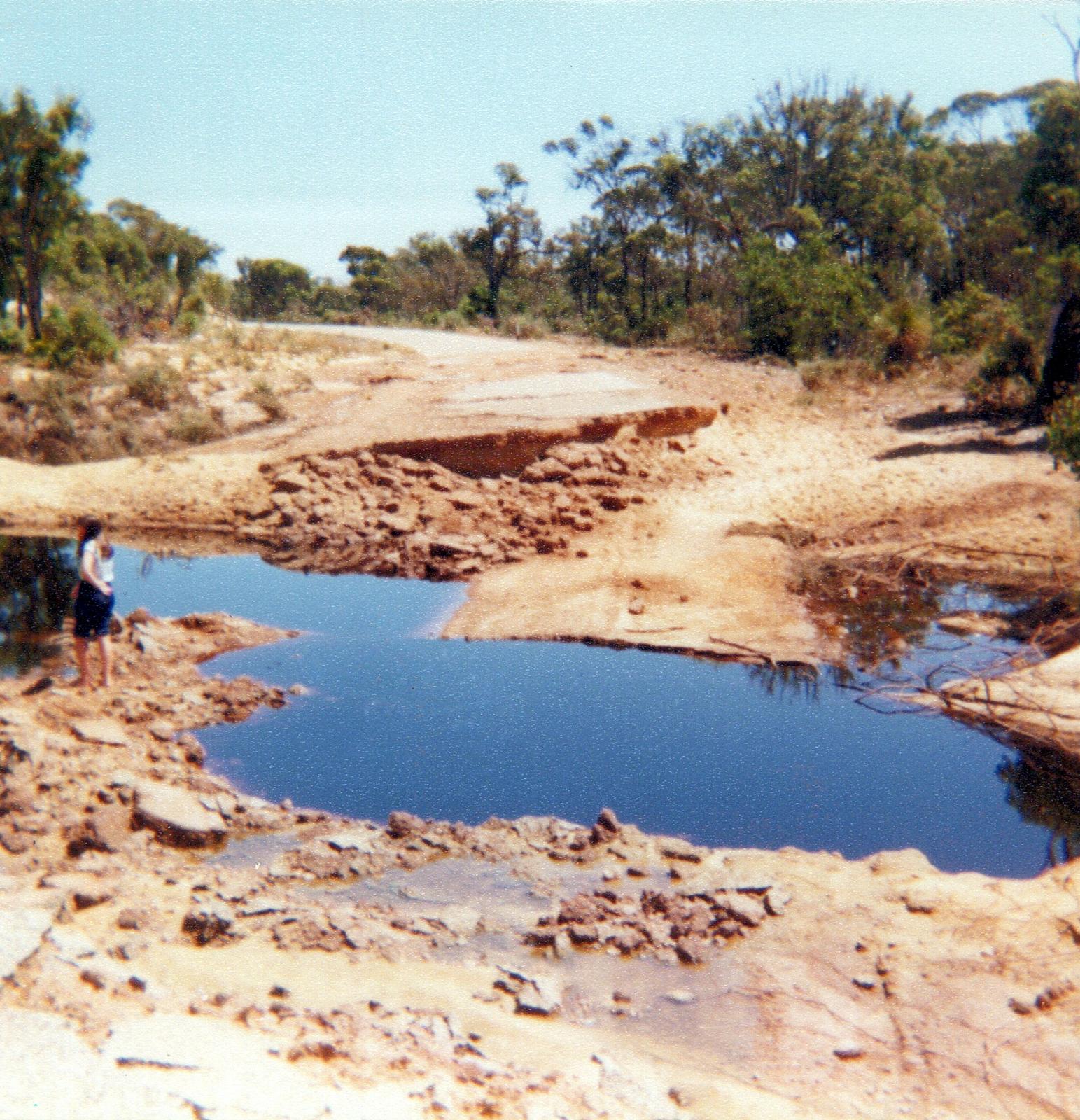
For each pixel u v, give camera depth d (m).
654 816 7.74
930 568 13.80
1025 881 6.64
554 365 30.61
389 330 49.53
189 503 17.75
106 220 50.16
